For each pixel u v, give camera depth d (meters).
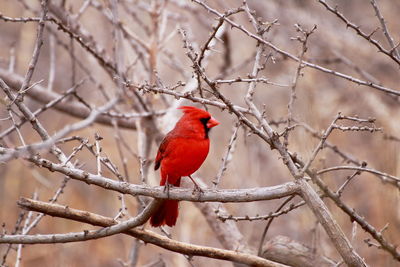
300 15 15.55
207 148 7.71
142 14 16.16
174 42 16.77
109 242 14.12
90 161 15.05
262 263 7.42
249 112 7.09
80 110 12.14
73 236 6.98
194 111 7.73
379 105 14.47
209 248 7.45
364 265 6.67
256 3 16.33
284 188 6.79
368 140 14.24
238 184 13.48
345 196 13.07
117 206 14.05
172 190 6.93
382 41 16.28
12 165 14.77
